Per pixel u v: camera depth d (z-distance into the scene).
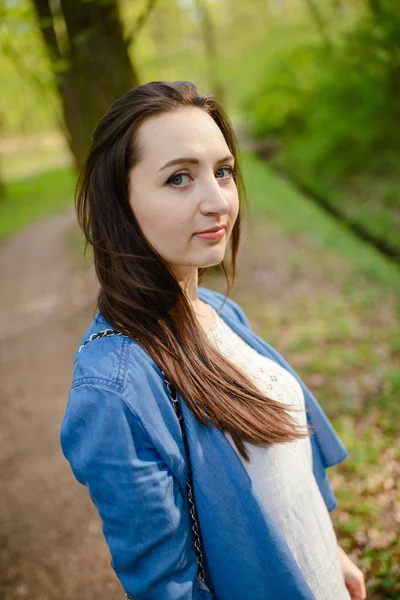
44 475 3.47
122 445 0.84
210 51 15.56
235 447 0.98
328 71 11.57
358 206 11.11
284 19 14.97
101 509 0.87
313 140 13.57
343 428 3.17
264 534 0.94
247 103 19.25
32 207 17.62
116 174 0.93
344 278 6.10
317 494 1.17
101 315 1.01
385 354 4.10
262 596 0.97
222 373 1.00
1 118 20.20
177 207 0.90
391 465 2.80
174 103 0.91
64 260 9.43
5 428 4.16
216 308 1.33
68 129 6.33
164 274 0.97
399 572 2.14
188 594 0.91
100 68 4.43
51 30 4.67
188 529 0.93
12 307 7.50
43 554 2.77
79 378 0.89
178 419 0.93
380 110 10.66
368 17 8.66
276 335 4.64
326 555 1.13
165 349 0.94
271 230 8.67
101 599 2.45
